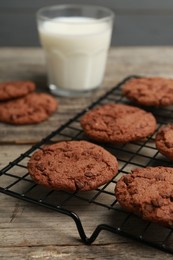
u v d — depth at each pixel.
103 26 0.58
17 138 0.50
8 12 0.84
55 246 0.37
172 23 0.87
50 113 0.53
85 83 0.59
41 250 0.37
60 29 0.57
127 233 0.35
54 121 0.53
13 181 0.43
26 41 0.86
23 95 0.56
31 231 0.39
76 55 0.57
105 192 0.40
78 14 0.62
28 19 0.85
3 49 0.73
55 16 0.62
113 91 0.57
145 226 0.39
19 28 0.85
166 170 0.41
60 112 0.55
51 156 0.42
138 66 0.66
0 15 0.84
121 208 0.40
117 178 0.43
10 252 0.37
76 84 0.59
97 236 0.38
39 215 0.40
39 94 0.57
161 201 0.37
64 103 0.57
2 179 0.44
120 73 0.64
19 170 0.45
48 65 0.59
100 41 0.57
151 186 0.39
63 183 0.39
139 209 0.37
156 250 0.37
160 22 0.87
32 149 0.44
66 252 0.37
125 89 0.54
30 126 0.52
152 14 0.86
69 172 0.40
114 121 0.48
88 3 0.85
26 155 0.44
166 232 0.38
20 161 0.46
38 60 0.69
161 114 0.53
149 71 0.65
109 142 0.46
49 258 0.36
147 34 0.88
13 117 0.52
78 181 0.39
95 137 0.46
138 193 0.38
